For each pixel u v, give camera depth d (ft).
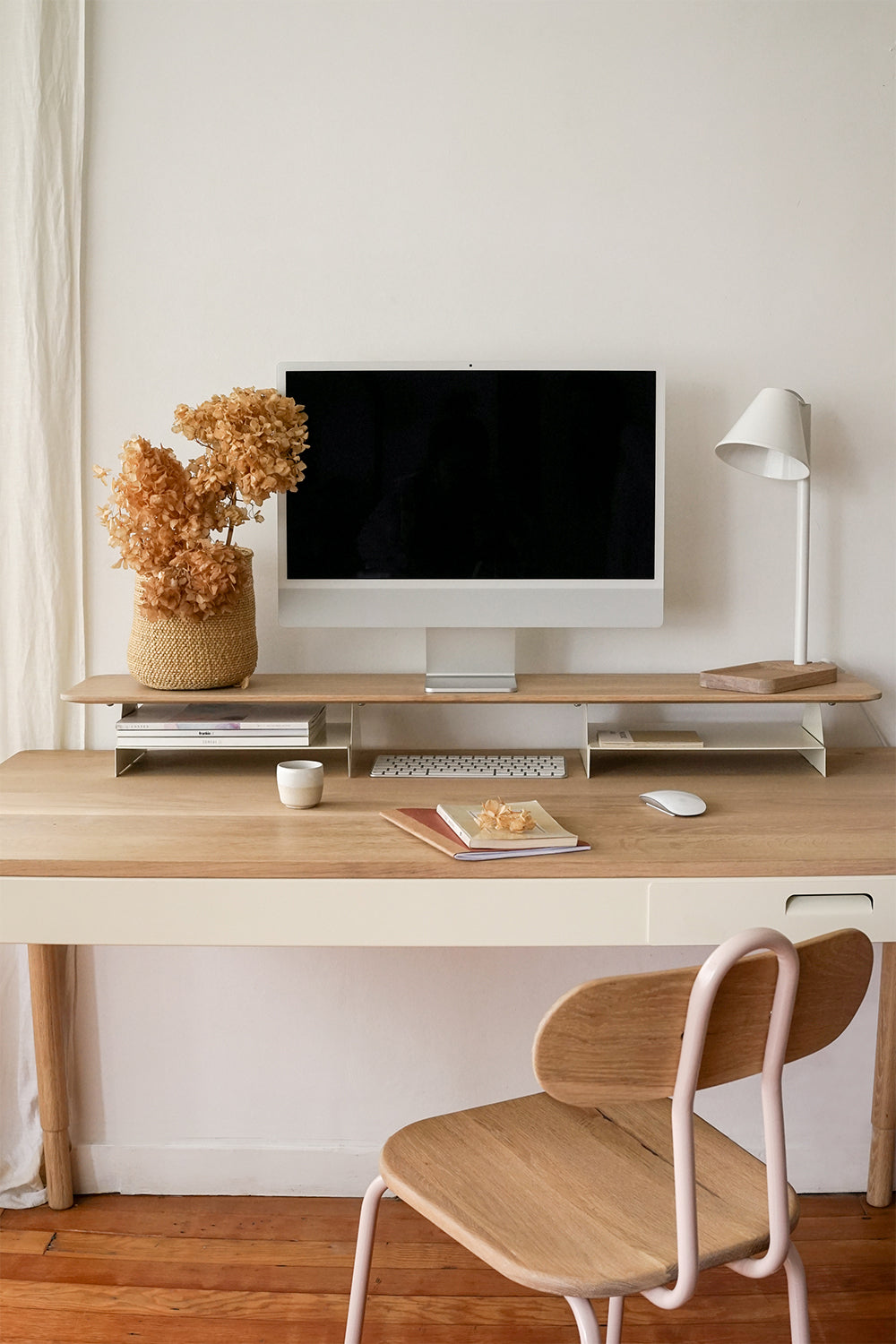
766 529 6.80
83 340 6.70
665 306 6.66
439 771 6.34
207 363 6.71
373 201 6.61
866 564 6.81
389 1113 7.03
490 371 6.29
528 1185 4.08
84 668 6.88
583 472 6.34
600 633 6.87
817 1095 6.94
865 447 6.73
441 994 6.96
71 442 6.70
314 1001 6.96
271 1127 7.03
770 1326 5.73
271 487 5.92
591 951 6.92
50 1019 6.59
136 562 6.00
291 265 6.65
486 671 6.56
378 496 6.36
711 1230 3.82
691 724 6.92
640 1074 3.47
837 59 6.51
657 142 6.56
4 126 6.50
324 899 4.91
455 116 6.56
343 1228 6.59
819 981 3.66
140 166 6.59
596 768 6.49
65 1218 6.70
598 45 6.52
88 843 5.10
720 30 6.50
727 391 6.70
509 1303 5.91
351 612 6.42
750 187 6.58
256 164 6.59
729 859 4.90
